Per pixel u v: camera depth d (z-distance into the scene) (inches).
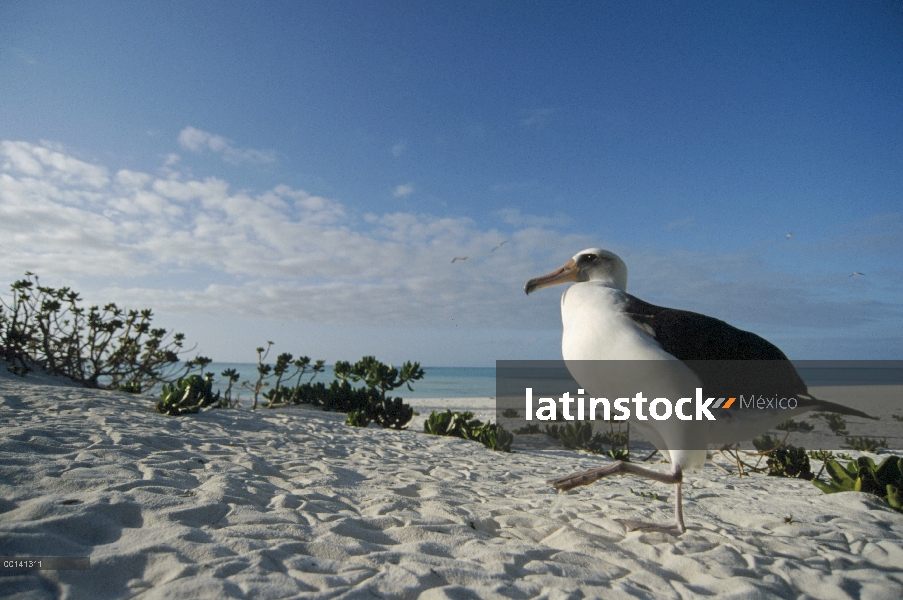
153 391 528.4
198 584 86.0
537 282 174.4
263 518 126.8
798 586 111.8
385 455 265.3
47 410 259.9
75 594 81.8
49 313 449.1
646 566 118.7
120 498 121.5
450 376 3383.4
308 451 249.6
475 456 295.9
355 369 506.9
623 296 142.7
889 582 113.6
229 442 241.4
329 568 101.5
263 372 527.8
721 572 115.4
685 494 209.0
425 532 131.3
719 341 130.3
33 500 114.4
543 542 134.8
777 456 302.7
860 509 176.4
